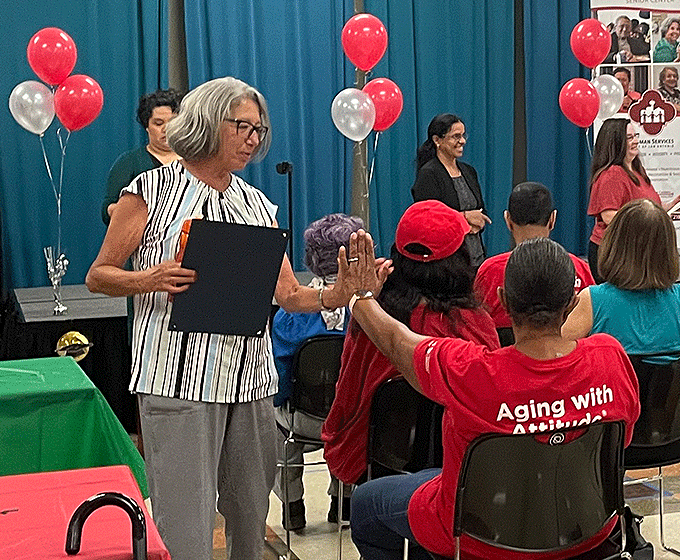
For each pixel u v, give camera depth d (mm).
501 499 1954
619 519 2123
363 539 2354
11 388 2660
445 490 1993
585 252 6973
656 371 2709
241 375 2287
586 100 5484
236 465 2350
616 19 6266
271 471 2416
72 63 4617
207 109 2193
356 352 2559
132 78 5816
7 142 5570
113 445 2709
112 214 2260
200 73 5941
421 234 2395
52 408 2650
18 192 5617
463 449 1943
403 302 2418
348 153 6344
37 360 3012
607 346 1998
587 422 1935
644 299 2744
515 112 6910
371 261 2234
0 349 4594
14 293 5289
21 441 2629
